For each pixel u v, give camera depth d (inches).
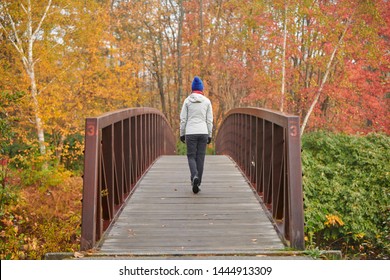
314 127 781.3
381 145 595.2
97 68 754.2
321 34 721.6
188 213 274.8
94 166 207.2
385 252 449.7
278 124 235.5
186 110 330.3
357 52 708.0
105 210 250.1
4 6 640.4
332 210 528.7
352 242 527.8
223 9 1195.3
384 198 537.3
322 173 550.9
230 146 630.5
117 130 285.7
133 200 307.0
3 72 646.5
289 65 757.3
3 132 385.7
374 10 681.6
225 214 272.5
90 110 759.1
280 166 254.5
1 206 359.9
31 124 676.7
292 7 708.7
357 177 554.3
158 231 240.2
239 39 981.2
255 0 765.3
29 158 565.9
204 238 228.5
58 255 194.5
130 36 1295.5
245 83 1008.9
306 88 743.1
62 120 730.2
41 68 690.8
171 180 378.3
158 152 630.5
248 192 331.0
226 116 693.3
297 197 205.9
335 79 741.3
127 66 821.2
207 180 378.6
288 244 214.1
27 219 390.0
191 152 327.9
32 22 686.5
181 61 1392.7
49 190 505.0
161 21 1386.6
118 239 226.7
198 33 1280.8
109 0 932.6
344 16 711.7
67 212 442.0
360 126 738.2
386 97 823.7
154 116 563.2
